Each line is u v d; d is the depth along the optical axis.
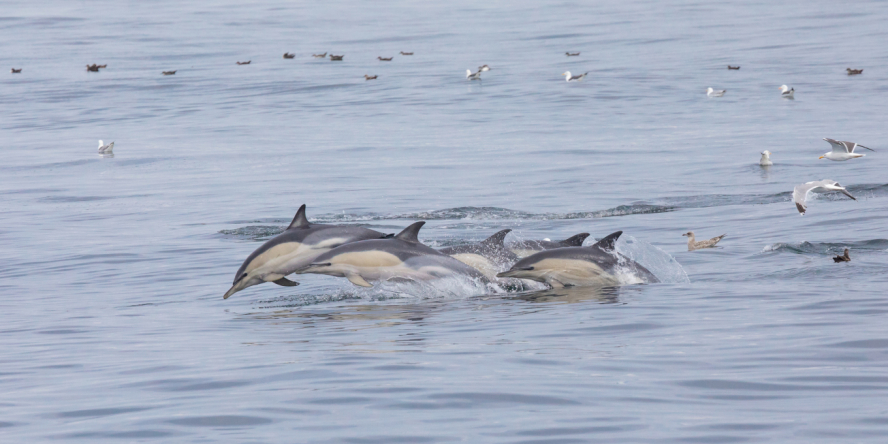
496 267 61.09
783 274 58.31
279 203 110.38
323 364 37.12
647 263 65.62
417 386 32.94
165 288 63.03
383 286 58.84
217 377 35.53
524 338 41.88
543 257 58.41
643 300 51.66
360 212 101.75
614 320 45.72
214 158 159.38
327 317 50.53
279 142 178.12
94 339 45.81
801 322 42.97
